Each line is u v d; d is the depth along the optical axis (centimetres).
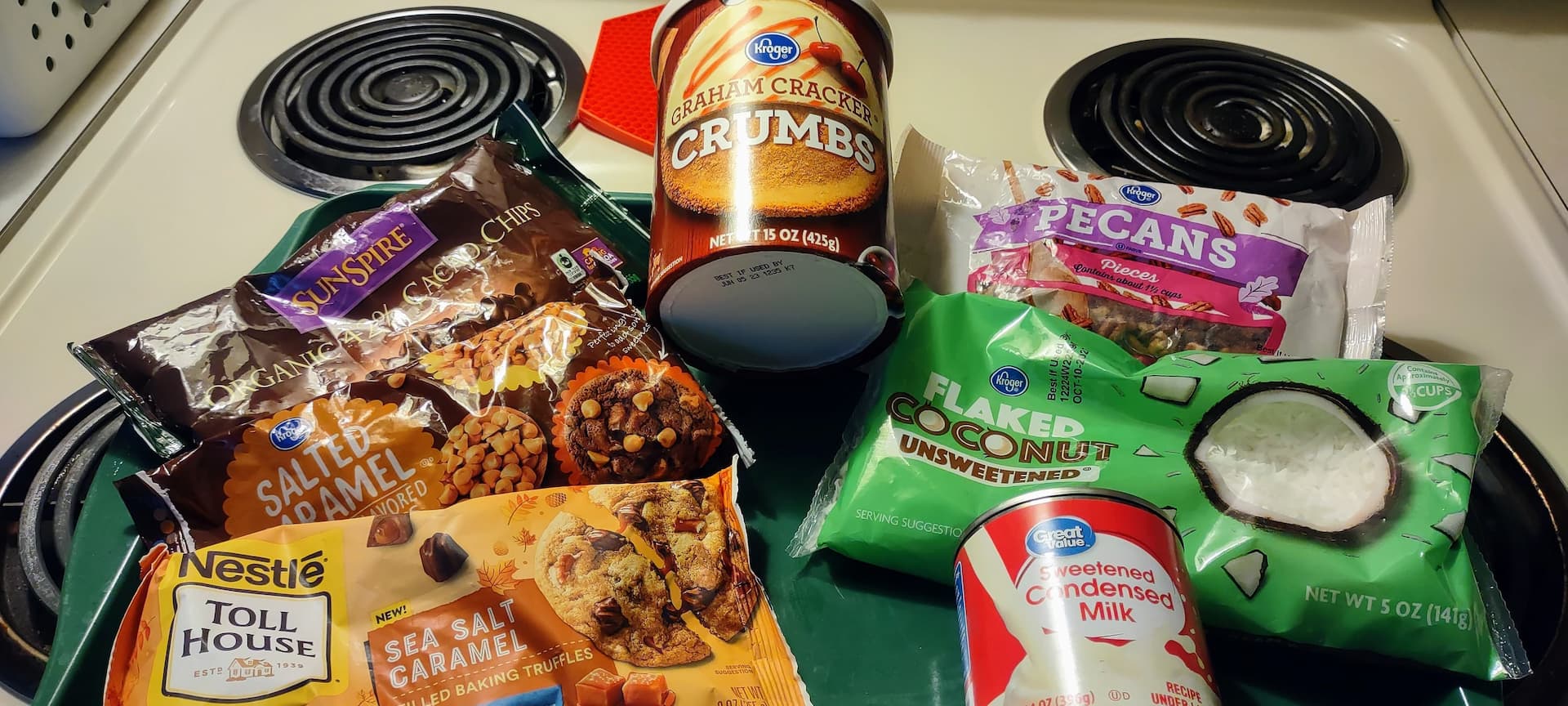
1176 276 60
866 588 55
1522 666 50
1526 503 57
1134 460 53
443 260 61
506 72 78
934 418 56
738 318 55
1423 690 51
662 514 52
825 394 64
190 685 45
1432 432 52
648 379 56
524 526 51
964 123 78
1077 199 63
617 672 48
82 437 59
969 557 46
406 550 49
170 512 51
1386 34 85
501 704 46
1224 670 52
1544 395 62
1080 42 85
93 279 67
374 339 58
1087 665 41
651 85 78
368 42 81
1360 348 60
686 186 53
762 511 58
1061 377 56
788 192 51
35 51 73
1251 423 53
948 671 52
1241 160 73
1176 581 44
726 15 56
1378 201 63
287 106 77
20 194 71
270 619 47
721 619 50
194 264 68
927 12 87
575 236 63
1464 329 65
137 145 75
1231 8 87
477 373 55
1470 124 78
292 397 55
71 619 51
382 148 73
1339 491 52
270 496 52
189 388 55
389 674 46
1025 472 54
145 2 84
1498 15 86
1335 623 50
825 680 51
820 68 54
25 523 56
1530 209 72
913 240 65
